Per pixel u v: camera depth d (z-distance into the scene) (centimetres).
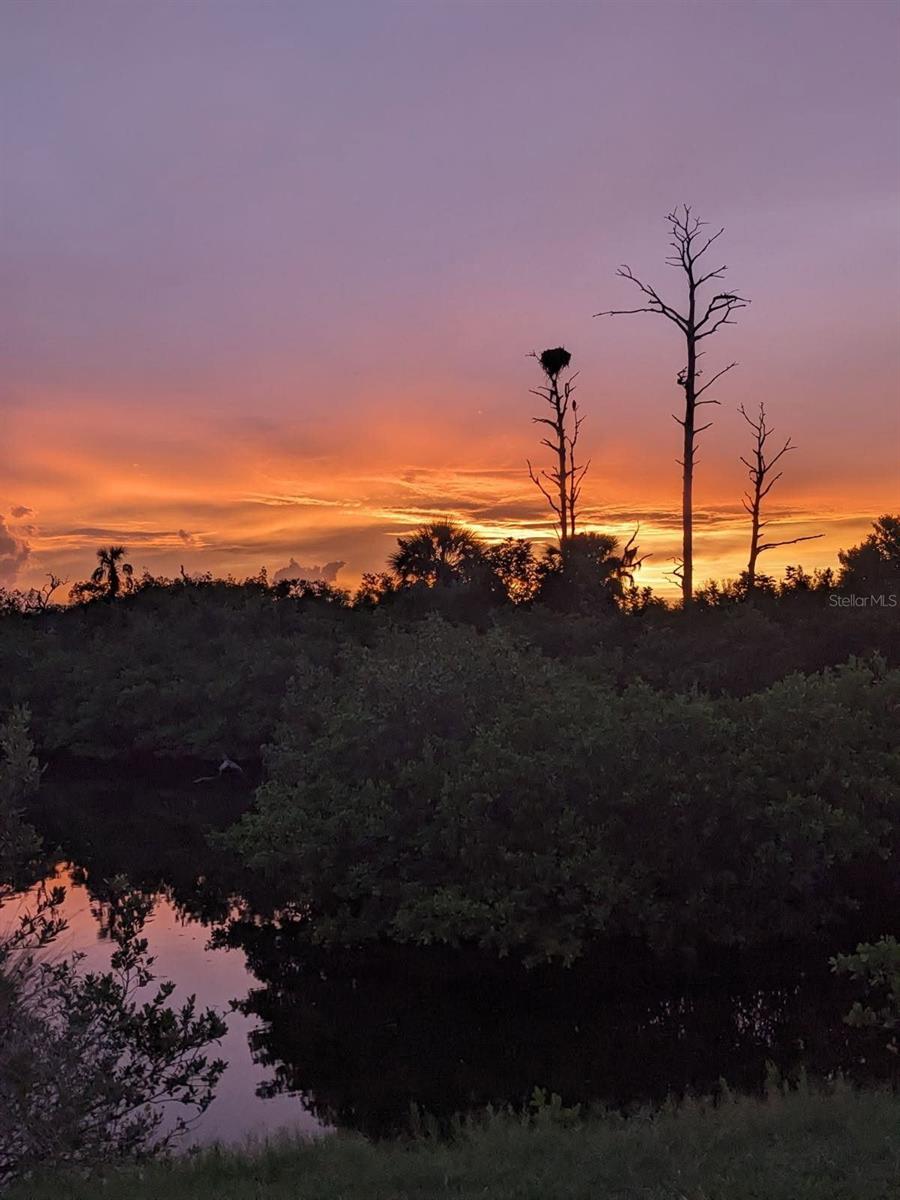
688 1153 696
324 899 1817
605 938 1641
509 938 1509
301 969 1638
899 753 1661
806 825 1535
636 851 1595
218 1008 1465
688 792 1569
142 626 4481
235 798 3206
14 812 1016
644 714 1639
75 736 4072
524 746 1698
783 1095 964
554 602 3938
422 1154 790
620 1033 1352
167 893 2102
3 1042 910
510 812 1662
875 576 3050
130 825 2795
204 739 3594
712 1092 1144
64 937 1667
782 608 2973
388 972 1622
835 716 1647
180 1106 1166
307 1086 1217
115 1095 962
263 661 3700
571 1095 1177
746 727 1675
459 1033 1377
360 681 2055
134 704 3834
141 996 1475
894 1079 1109
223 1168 779
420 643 2109
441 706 1894
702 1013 1396
